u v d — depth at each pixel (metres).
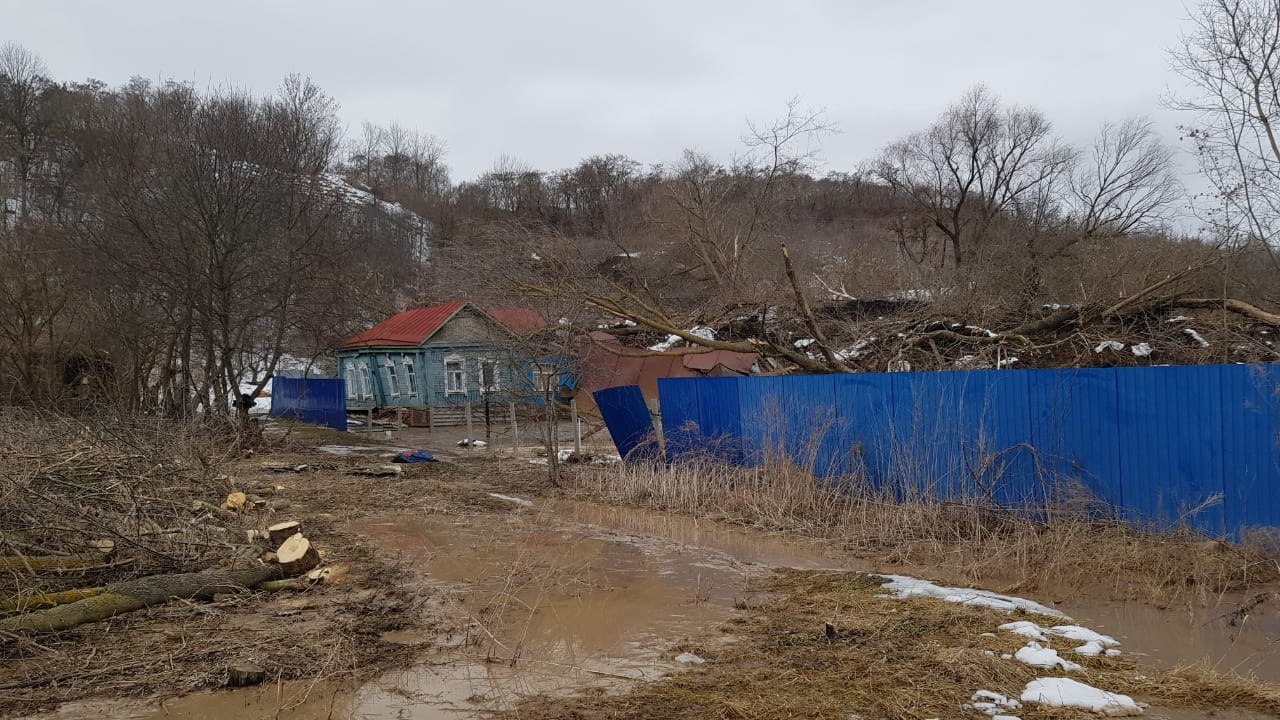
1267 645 6.11
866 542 9.91
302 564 8.35
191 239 22.28
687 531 11.07
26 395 19.73
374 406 35.03
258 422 23.34
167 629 6.68
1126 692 5.18
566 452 19.09
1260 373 8.16
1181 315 15.65
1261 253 14.12
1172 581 7.72
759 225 23.55
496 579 8.44
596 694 5.31
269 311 24.19
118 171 23.53
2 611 6.56
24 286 21.52
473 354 31.58
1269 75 12.65
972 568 8.38
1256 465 8.19
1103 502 9.34
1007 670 5.48
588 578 8.41
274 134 24.34
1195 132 13.42
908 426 11.37
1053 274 20.22
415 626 6.84
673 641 6.40
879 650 5.98
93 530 7.95
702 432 14.56
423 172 74.25
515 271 16.30
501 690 5.41
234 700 5.28
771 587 8.05
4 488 7.84
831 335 19.03
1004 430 10.28
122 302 22.45
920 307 18.42
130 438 10.84
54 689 5.43
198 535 8.66
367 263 40.88
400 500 13.62
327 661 5.86
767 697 5.17
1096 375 9.47
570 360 15.86
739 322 20.20
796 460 12.69
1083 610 7.04
